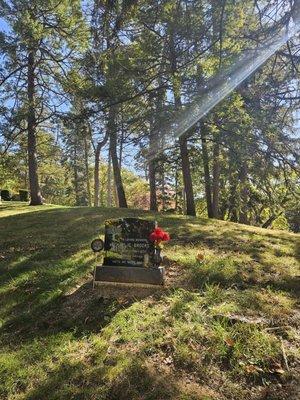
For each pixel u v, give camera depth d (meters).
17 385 4.45
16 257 8.80
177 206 38.97
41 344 5.16
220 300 5.91
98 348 4.94
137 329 5.27
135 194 46.81
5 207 22.84
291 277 7.02
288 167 12.02
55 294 6.57
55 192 53.47
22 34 21.50
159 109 15.35
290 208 15.58
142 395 4.11
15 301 6.55
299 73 10.57
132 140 17.17
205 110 13.12
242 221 23.70
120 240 6.82
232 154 13.59
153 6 10.43
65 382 4.39
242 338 4.86
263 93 12.37
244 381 4.27
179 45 11.98
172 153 21.34
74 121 12.93
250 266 7.56
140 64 15.22
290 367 4.44
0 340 5.40
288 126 12.91
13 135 23.16
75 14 21.88
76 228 11.56
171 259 7.90
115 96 13.06
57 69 24.12
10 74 23.28
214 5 9.06
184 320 5.38
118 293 6.42
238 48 10.22
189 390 4.13
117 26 8.45
